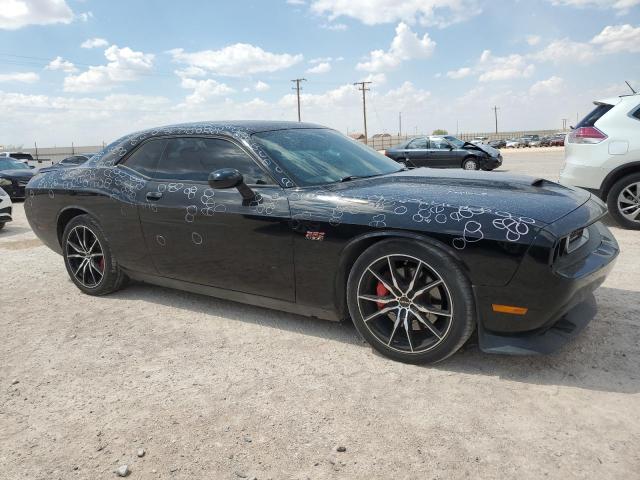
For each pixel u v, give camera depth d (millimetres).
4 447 2334
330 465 2115
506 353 2619
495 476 2006
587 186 6359
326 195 3080
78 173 4395
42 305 4297
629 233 6008
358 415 2463
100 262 4395
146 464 2172
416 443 2230
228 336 3484
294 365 3012
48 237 4688
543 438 2225
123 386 2852
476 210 2658
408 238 2748
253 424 2432
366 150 4117
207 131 3725
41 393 2812
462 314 2684
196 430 2402
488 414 2422
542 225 2506
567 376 2736
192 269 3684
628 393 2547
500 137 102188
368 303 3016
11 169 14938
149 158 4004
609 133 6148
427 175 3447
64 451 2287
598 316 3484
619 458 2076
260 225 3225
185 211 3562
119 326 3752
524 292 2521
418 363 2906
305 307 3260
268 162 3355
